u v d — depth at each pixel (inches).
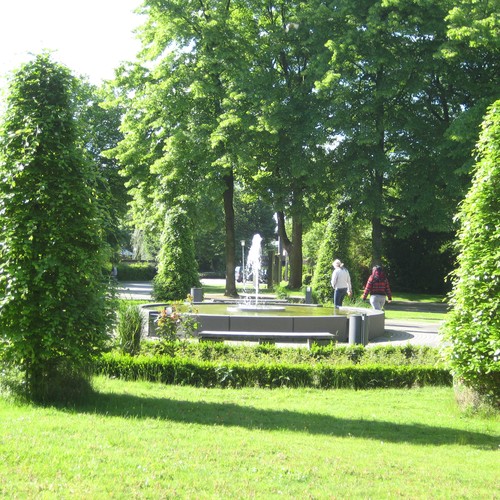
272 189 1306.6
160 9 1179.3
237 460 219.9
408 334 745.0
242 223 2775.6
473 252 352.8
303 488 191.6
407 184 1222.3
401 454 254.5
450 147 1116.5
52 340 306.2
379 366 441.1
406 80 1145.4
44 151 326.6
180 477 193.9
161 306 805.9
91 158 347.6
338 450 250.2
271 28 1254.9
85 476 187.2
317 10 1166.3
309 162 1197.1
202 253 2733.8
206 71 1190.9
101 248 335.6
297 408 351.9
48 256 313.3
